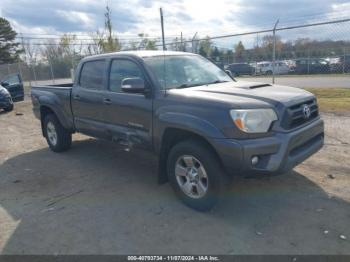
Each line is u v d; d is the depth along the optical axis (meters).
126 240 3.31
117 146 6.83
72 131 6.14
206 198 3.66
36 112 6.86
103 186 4.72
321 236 3.19
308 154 3.75
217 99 3.52
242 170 3.30
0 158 6.47
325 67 20.19
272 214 3.65
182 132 3.85
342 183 4.34
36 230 3.60
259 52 18.30
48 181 5.04
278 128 3.43
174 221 3.62
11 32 51.25
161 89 4.12
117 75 4.81
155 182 4.78
